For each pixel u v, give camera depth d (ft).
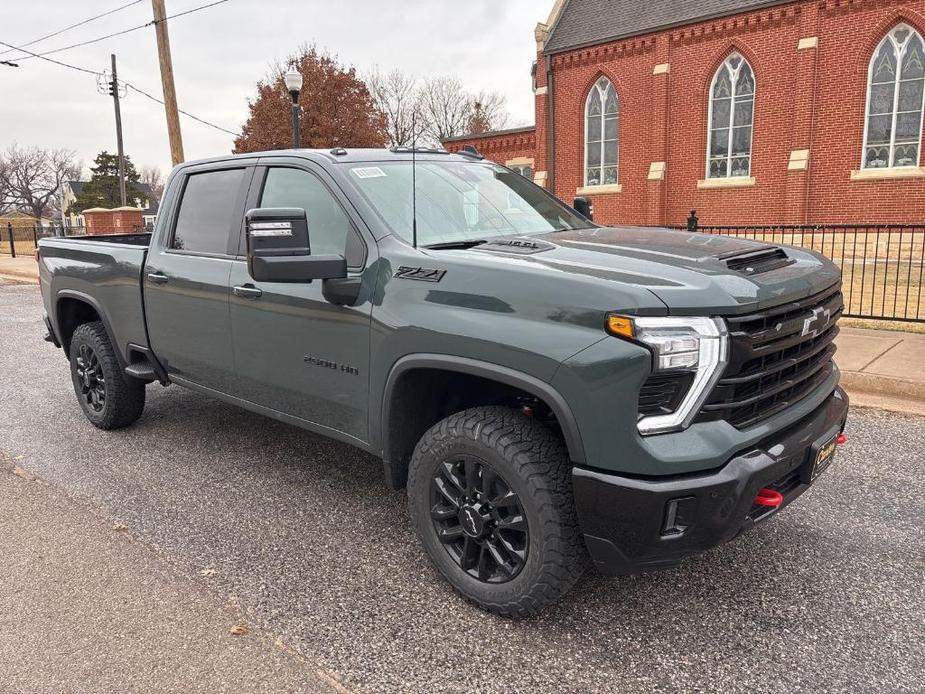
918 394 18.16
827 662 8.21
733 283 8.08
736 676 8.00
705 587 9.85
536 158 77.66
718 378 7.68
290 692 7.79
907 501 12.42
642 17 67.92
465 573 9.43
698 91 64.23
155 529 11.76
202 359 13.53
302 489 13.39
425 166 12.30
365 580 10.13
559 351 7.86
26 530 11.74
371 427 10.38
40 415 18.38
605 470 7.79
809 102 57.72
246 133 117.60
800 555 10.68
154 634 8.85
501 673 8.10
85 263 16.14
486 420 8.83
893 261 52.54
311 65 110.22
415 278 9.48
